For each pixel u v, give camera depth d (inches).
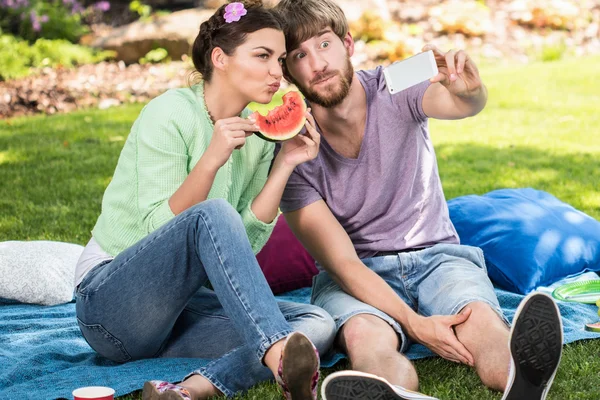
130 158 145.3
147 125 144.3
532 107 458.3
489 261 201.8
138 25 618.8
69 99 512.4
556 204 221.1
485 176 336.2
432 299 154.0
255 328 124.8
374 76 162.1
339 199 161.8
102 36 627.5
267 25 144.1
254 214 147.4
